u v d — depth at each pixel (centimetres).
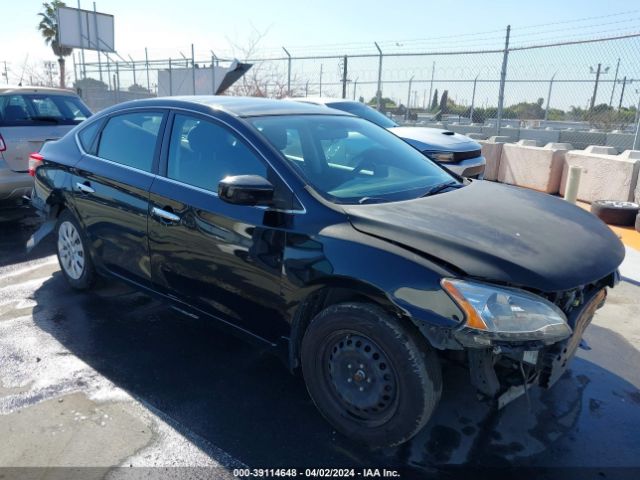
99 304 442
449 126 1534
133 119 390
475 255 240
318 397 285
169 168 351
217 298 325
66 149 443
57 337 384
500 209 303
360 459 265
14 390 317
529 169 1006
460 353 262
